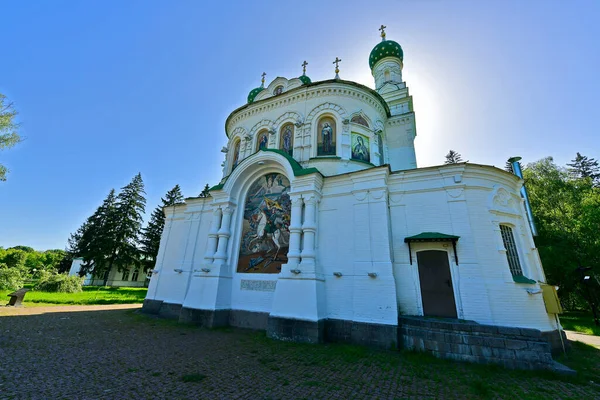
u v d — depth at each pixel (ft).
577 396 21.17
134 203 159.02
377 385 22.59
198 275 50.70
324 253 43.98
